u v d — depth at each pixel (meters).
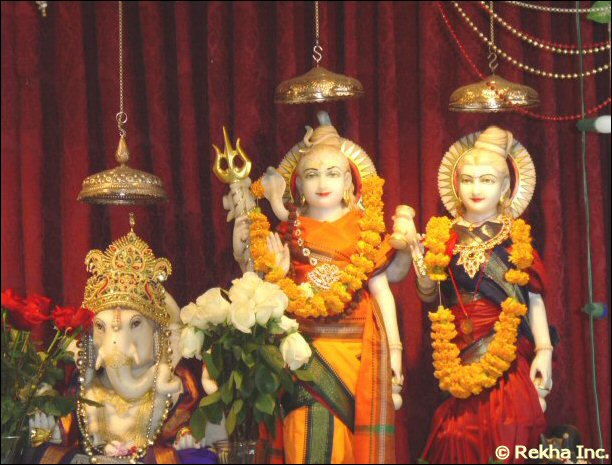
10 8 4.71
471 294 4.43
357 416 4.24
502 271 4.41
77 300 4.67
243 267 4.48
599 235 4.97
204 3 4.95
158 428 4.10
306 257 4.40
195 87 4.92
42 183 4.71
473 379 4.33
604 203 5.09
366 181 4.50
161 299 4.19
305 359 3.69
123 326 4.05
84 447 4.02
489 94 4.46
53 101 4.80
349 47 4.91
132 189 4.07
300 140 4.91
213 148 4.83
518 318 4.39
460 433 4.39
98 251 4.18
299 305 4.30
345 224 4.45
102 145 4.82
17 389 3.62
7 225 4.66
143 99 4.85
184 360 4.69
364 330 4.36
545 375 4.39
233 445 3.63
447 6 5.01
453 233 4.53
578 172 5.04
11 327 3.69
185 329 3.67
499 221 4.53
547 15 5.01
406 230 4.40
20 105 4.70
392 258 4.45
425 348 4.91
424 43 4.93
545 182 4.97
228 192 4.83
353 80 4.35
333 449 4.21
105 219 4.82
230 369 3.65
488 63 5.01
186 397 4.16
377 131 4.96
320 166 4.46
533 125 5.02
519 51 5.00
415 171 5.00
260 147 4.87
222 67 4.86
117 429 4.06
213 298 3.62
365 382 4.28
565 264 5.03
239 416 3.62
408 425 4.88
